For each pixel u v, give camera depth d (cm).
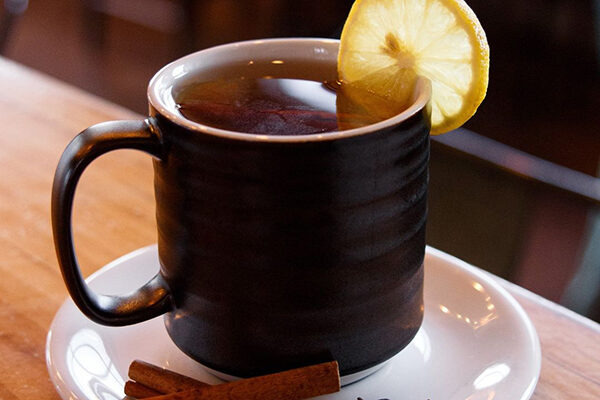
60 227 39
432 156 101
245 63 45
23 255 52
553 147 116
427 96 40
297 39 46
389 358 41
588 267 92
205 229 39
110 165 60
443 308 46
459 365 43
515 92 126
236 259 38
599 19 117
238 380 41
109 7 172
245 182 37
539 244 93
